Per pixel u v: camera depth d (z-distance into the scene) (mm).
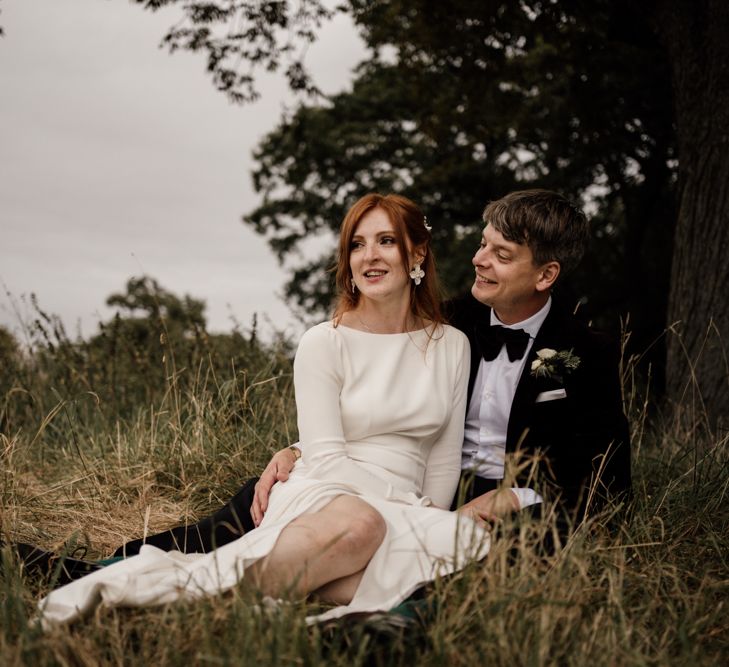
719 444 3775
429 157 17047
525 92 11945
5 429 4797
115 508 3648
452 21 9031
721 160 5188
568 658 1996
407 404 2877
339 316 3012
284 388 4773
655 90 10930
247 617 1968
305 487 2643
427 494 2951
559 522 2639
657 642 2197
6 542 2566
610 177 14078
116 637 2010
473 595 2104
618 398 3008
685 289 5242
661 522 2850
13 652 1888
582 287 15539
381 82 17484
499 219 2895
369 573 2420
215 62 8695
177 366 5242
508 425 2975
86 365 5461
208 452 4133
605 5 7992
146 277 5309
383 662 1973
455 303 3277
